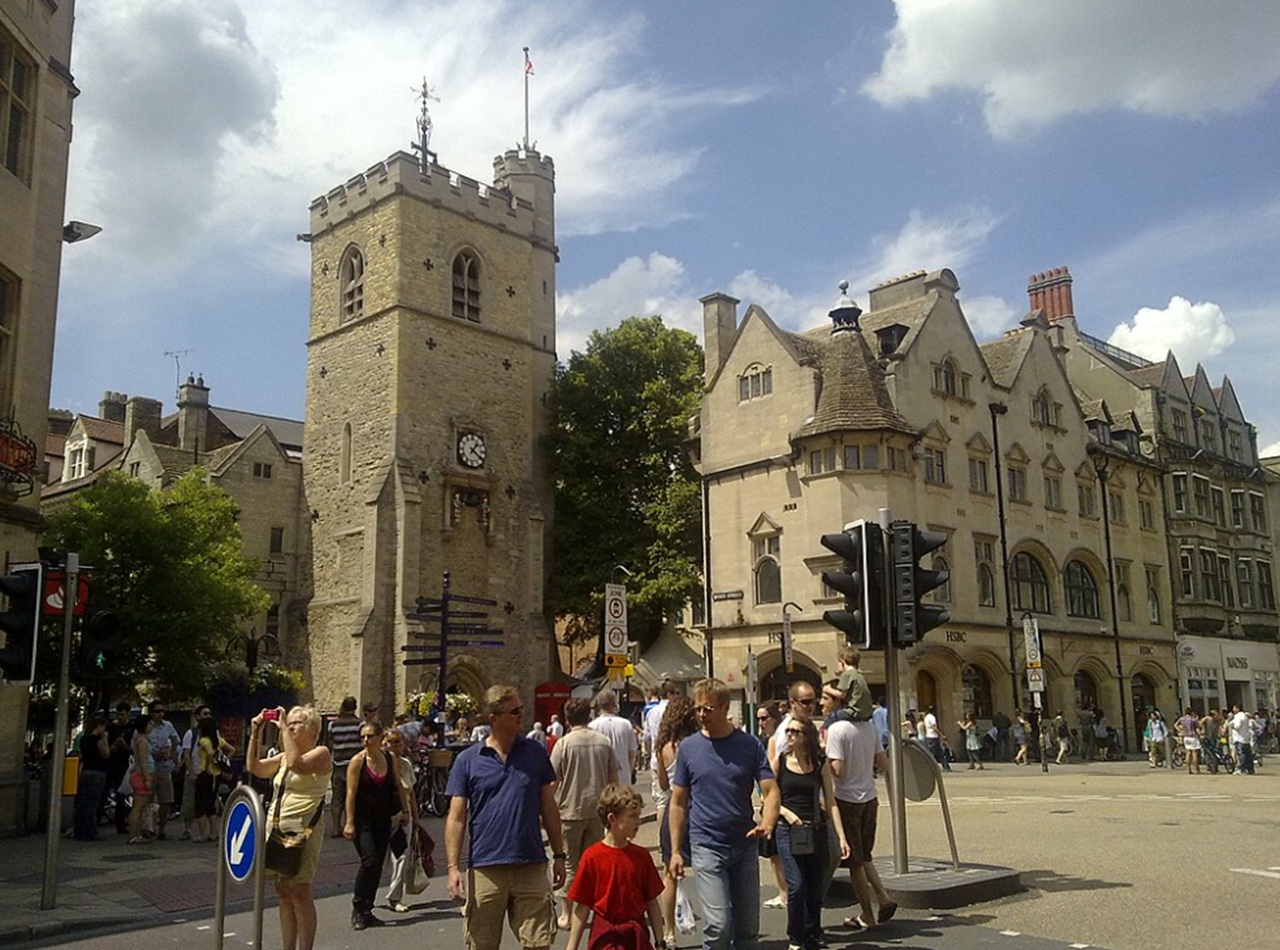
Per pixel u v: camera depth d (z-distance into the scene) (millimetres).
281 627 44781
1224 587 52094
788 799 8797
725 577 38875
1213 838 15008
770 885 12320
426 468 43125
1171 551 49938
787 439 37438
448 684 42188
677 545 42844
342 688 42000
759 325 39156
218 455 48438
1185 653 48688
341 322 46125
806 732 8992
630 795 6891
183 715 36094
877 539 11344
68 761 15680
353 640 40594
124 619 29859
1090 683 44000
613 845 6895
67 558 12203
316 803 8680
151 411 56156
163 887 13273
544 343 50000
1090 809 19422
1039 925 9508
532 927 7117
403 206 44312
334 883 13758
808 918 8758
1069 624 42656
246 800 8023
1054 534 42844
